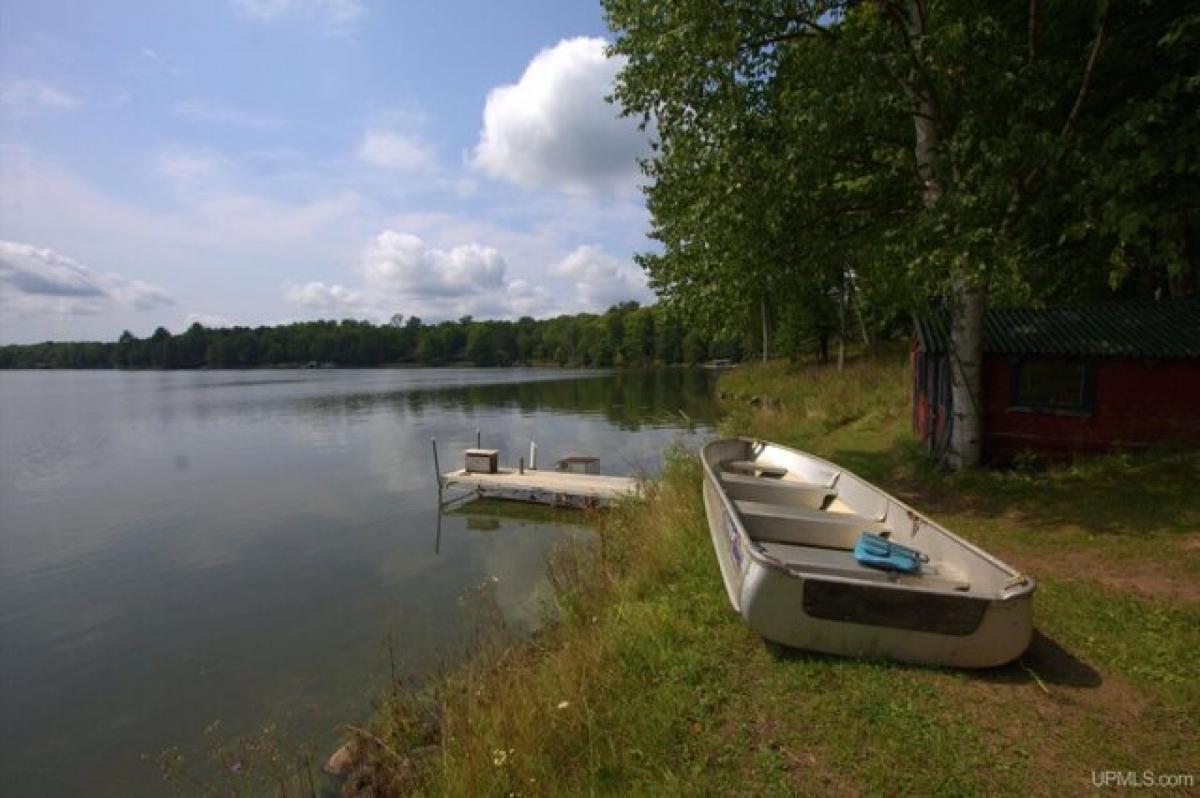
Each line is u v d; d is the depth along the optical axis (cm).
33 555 1195
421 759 478
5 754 593
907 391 1895
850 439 1478
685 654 475
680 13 930
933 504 879
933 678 425
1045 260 1091
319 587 1000
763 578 447
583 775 368
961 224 790
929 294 992
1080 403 1012
